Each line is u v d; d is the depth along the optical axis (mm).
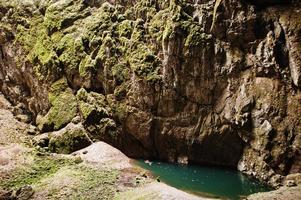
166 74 37344
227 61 36031
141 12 40375
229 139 36031
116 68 39781
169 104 37531
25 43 46344
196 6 37375
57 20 45094
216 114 36406
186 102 37219
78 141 39375
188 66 36594
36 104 44812
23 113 46469
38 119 43812
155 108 38062
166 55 37094
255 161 34219
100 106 40219
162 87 37594
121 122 39375
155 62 38344
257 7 35406
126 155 39688
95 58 41156
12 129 42531
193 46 36250
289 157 32469
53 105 42281
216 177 33875
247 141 34938
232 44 36094
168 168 36125
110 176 32312
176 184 31938
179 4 37438
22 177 32594
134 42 39531
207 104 36750
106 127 39469
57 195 29266
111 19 42094
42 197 29156
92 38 41875
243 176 34156
